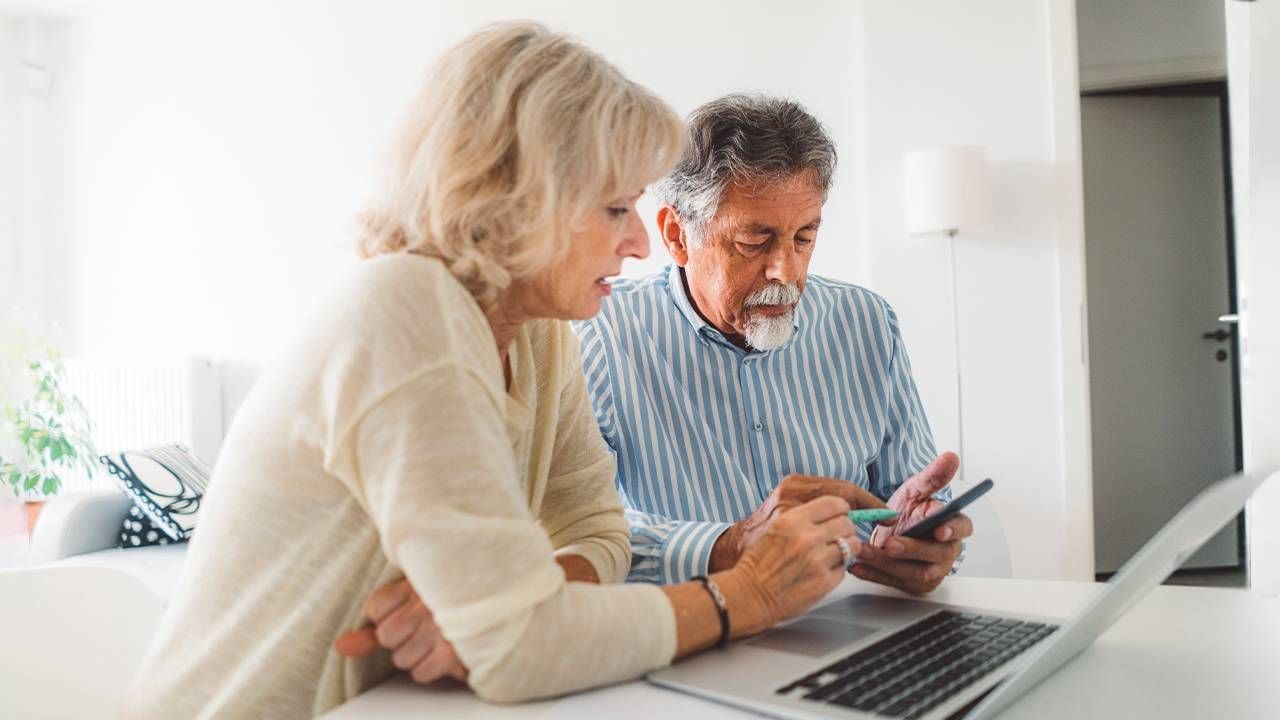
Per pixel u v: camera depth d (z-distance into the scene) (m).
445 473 0.70
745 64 3.93
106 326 4.96
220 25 4.75
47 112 5.03
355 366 0.73
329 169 4.61
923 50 3.65
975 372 3.59
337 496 0.77
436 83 0.83
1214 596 1.00
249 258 4.73
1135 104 4.46
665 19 4.02
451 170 0.80
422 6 4.45
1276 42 0.93
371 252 0.87
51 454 3.91
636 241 0.92
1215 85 4.35
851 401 1.56
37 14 4.99
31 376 4.02
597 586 0.76
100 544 3.37
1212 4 4.25
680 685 0.71
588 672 0.71
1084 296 3.54
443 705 0.70
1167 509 4.45
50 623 0.86
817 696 0.68
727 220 1.36
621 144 0.83
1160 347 4.46
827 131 1.44
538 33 0.85
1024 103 3.57
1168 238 4.45
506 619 0.68
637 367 1.49
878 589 1.08
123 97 4.92
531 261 0.83
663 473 1.46
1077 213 3.53
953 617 0.92
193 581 0.83
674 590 0.80
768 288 1.39
